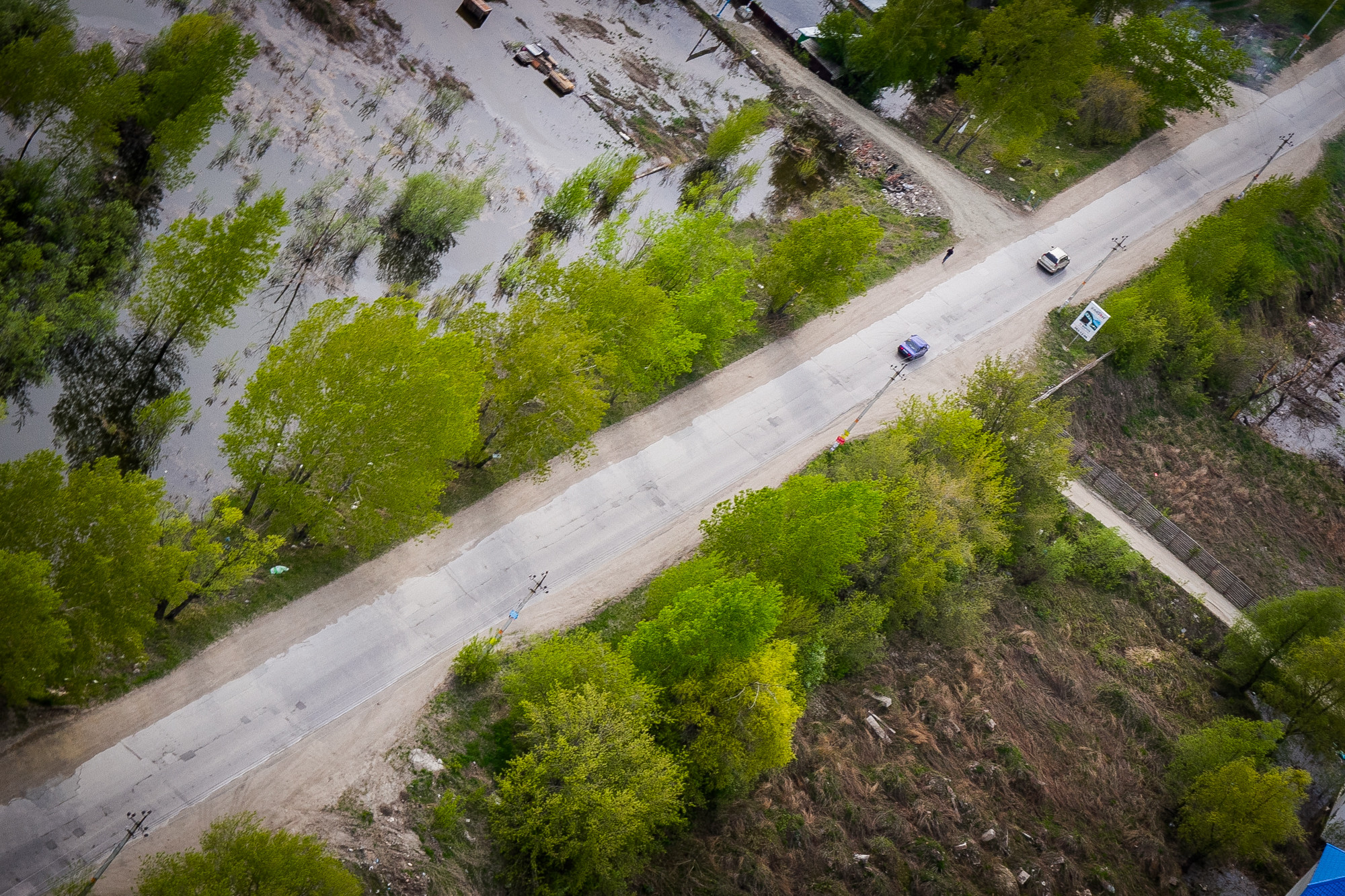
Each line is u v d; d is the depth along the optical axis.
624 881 51.53
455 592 60.41
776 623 54.25
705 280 77.94
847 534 60.41
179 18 79.06
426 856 49.72
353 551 59.81
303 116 78.62
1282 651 75.81
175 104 69.38
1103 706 72.81
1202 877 66.94
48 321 60.94
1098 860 64.19
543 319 64.12
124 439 59.84
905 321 89.50
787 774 60.28
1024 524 76.94
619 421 73.06
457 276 75.94
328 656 55.25
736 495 64.44
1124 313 91.88
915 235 97.62
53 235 64.19
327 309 55.59
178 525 51.72
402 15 90.50
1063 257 98.12
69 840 45.94
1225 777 65.56
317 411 53.84
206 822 48.31
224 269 61.50
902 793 62.00
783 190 97.12
